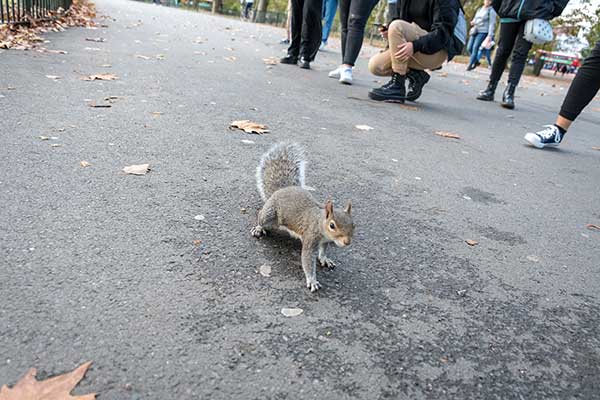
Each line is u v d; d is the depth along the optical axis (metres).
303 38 8.78
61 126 3.79
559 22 24.58
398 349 1.93
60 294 1.93
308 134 4.65
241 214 2.85
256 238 2.62
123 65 6.51
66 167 3.08
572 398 1.80
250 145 4.04
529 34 7.48
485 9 14.96
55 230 2.37
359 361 1.83
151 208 2.74
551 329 2.20
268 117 5.02
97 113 4.25
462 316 2.20
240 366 1.71
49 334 1.72
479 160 4.71
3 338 1.67
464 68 17.09
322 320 2.04
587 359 2.03
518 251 2.92
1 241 2.21
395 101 6.99
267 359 1.76
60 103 4.38
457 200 3.59
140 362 1.66
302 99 6.21
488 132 6.02
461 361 1.91
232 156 3.72
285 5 46.88
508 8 7.63
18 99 4.29
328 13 13.59
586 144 6.18
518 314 2.28
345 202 3.25
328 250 2.64
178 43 9.71
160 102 4.93
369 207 3.23
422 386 1.75
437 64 6.83
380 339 1.97
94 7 15.59
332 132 4.86
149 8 23.11
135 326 1.82
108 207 2.68
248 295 2.12
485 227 3.20
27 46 6.80
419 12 6.66
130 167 3.23
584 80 5.14
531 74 21.47
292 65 9.14
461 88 10.23
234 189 3.16
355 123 5.38
